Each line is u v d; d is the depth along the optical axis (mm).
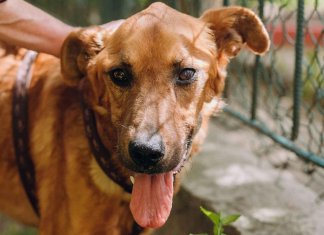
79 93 977
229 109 1381
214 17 953
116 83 882
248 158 1291
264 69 1395
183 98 876
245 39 975
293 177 1236
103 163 945
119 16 1919
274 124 1423
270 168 1261
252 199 1138
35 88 1015
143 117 839
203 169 1239
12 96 1016
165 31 869
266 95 1431
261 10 1239
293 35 1816
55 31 984
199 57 891
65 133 974
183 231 1183
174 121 854
